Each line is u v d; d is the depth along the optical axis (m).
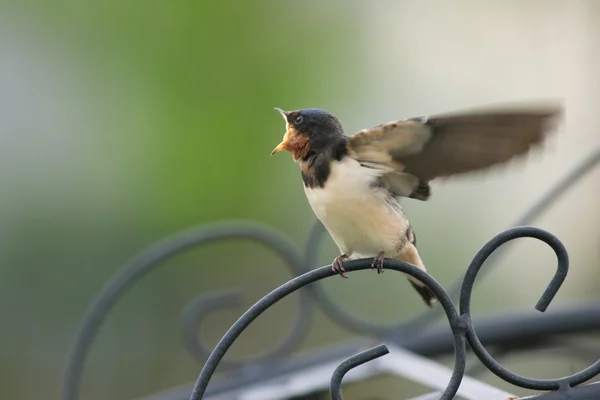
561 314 7.52
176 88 13.85
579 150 14.15
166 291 13.32
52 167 13.46
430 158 5.20
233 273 13.51
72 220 13.35
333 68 14.47
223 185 13.63
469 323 4.66
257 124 13.97
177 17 13.91
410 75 14.77
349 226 5.48
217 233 7.43
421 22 14.87
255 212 13.70
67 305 13.06
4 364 12.77
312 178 5.49
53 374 12.85
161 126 13.70
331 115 5.58
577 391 4.66
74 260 13.26
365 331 7.53
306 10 14.46
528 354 8.44
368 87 14.61
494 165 4.98
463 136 4.93
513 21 14.72
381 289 13.27
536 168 14.03
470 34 14.84
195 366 13.25
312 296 7.54
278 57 14.27
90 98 13.70
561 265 4.78
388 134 5.12
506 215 13.90
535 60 14.67
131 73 13.82
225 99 13.95
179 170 13.61
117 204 13.42
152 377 13.13
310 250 7.58
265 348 13.23
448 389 4.63
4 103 13.47
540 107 4.54
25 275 13.06
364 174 5.37
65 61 13.77
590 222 13.80
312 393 6.58
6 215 13.16
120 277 7.23
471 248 13.80
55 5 13.78
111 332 13.13
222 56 14.01
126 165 13.58
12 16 13.70
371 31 14.70
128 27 13.89
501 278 13.73
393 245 5.53
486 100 14.72
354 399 6.46
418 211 13.83
